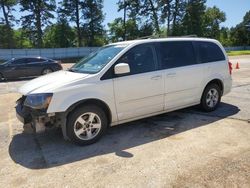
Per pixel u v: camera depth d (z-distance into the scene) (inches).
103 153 180.5
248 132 207.5
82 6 2464.3
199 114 257.9
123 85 202.4
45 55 1829.5
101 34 2586.1
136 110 212.5
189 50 245.3
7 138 217.8
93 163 167.0
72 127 187.8
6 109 320.2
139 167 158.7
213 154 170.6
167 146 186.5
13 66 633.0
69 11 2447.1
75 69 221.1
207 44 261.1
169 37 240.5
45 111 179.3
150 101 218.1
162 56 225.5
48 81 198.5
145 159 168.6
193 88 244.7
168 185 138.6
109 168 159.5
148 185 139.5
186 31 2581.2
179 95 235.6
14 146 200.2
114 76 199.5
